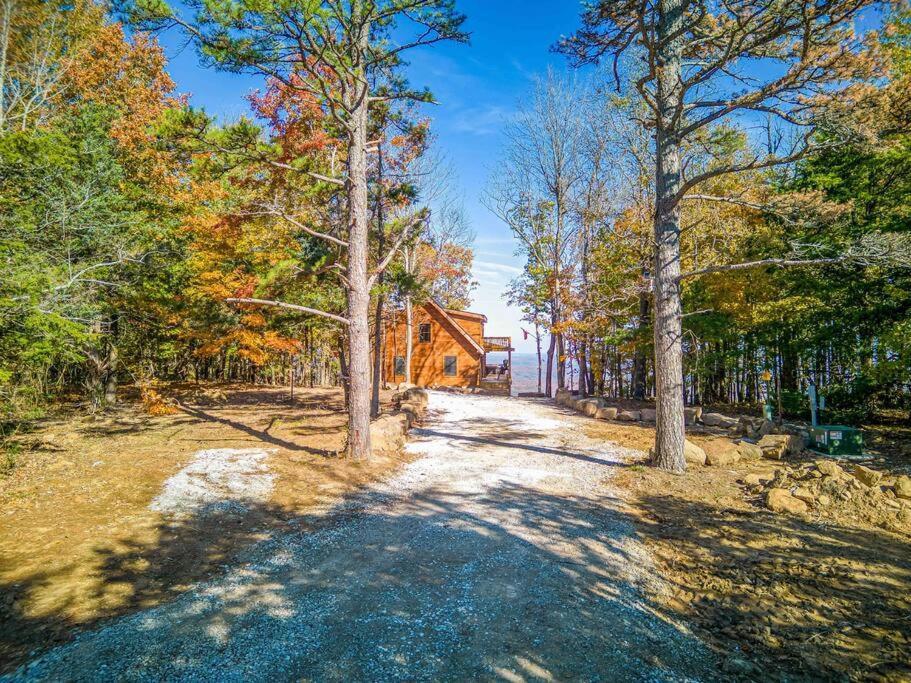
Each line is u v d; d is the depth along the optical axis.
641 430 13.23
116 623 3.69
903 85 6.96
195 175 8.84
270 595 4.21
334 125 11.05
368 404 9.16
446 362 29.48
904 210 11.40
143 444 10.20
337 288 13.01
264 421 13.62
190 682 3.05
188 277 14.44
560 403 20.08
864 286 12.27
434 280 29.25
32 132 10.21
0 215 8.78
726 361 16.73
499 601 4.16
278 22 6.93
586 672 3.20
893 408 15.23
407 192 12.05
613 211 20.52
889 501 6.02
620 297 17.39
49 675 3.07
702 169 16.55
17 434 10.82
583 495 7.27
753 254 14.27
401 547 5.30
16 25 10.49
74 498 6.55
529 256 25.80
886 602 4.01
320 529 5.80
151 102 17.80
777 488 6.80
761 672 3.18
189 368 25.67
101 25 14.41
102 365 15.23
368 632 3.66
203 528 5.69
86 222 10.24
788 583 4.38
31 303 7.57
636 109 17.75
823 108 6.78
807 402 14.66
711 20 8.31
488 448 10.70
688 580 4.54
